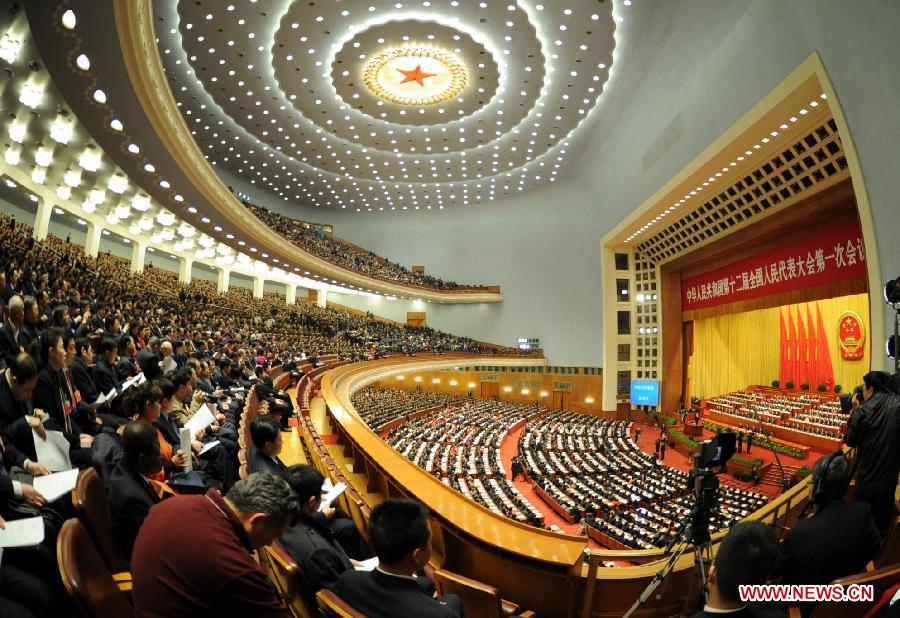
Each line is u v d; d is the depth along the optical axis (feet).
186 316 62.85
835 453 9.46
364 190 138.72
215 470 15.56
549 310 138.31
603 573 13.19
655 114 77.05
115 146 49.44
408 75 82.89
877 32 37.45
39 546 7.66
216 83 85.20
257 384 35.27
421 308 154.81
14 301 17.52
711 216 84.64
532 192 137.39
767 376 116.88
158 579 5.02
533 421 115.14
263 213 118.21
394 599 6.56
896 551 9.52
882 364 38.34
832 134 56.24
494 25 69.72
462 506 12.92
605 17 65.41
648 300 118.93
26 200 72.08
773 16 48.14
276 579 8.23
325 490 11.55
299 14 67.56
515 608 10.11
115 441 10.89
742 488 66.80
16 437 9.97
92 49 34.96
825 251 69.67
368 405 95.14
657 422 111.96
